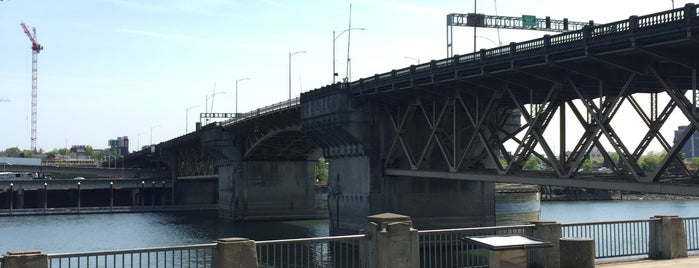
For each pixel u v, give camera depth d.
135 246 71.94
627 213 124.50
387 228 18.77
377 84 57.22
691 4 29.25
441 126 56.81
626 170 37.50
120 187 144.75
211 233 87.19
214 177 124.25
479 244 17.48
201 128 118.44
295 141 99.25
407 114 58.34
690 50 32.12
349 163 65.56
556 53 36.62
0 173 178.25
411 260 19.05
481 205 64.31
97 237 82.56
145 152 162.88
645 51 31.89
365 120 62.22
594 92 43.09
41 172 172.12
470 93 49.09
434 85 50.22
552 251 21.00
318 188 110.94
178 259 54.44
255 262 17.69
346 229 65.75
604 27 33.69
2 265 15.29
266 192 107.19
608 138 35.84
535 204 77.56
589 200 184.62
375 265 18.77
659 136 37.00
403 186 62.16
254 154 106.06
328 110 64.56
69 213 128.62
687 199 188.12
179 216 121.25
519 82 43.50
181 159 153.12
